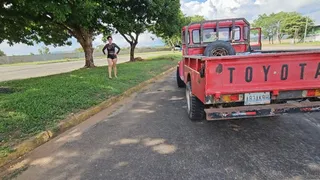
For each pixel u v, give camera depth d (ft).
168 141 13.03
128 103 22.61
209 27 23.21
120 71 42.06
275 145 11.88
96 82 28.81
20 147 12.37
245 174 9.39
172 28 73.56
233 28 23.03
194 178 9.30
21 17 35.65
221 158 10.80
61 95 21.97
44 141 13.89
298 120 15.38
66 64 102.17
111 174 9.94
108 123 16.79
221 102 12.03
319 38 205.46
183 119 16.78
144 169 10.18
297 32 218.38
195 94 14.51
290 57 11.64
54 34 54.54
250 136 13.21
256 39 29.09
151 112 19.06
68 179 9.78
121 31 51.24
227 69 11.59
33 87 26.02
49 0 26.61
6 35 43.29
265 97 12.12
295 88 11.96
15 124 14.99
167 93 26.66
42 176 10.14
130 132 14.71
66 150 12.59
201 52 23.75
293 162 10.14
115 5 47.32
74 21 39.17
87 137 14.29
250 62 11.57
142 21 58.39
